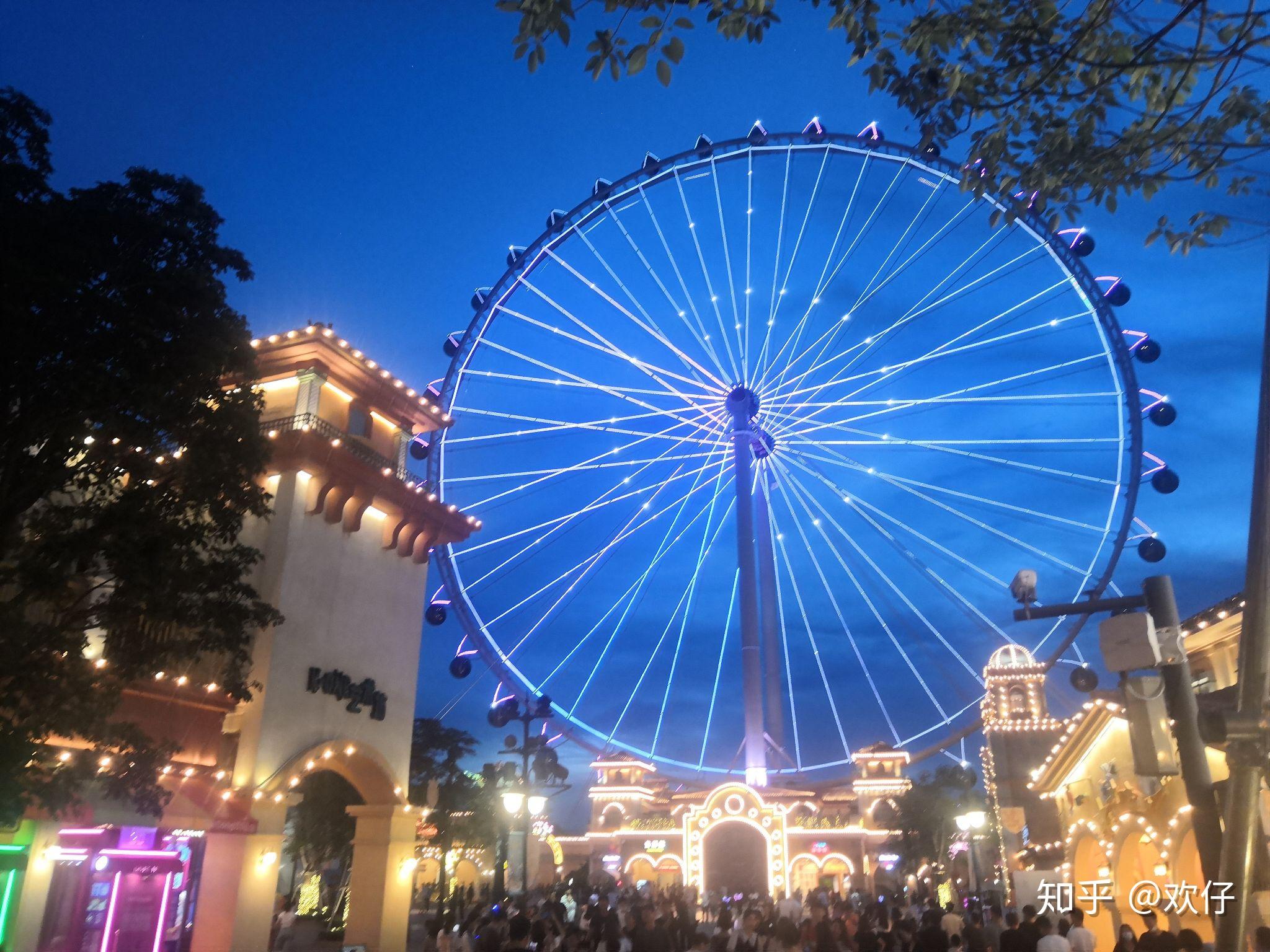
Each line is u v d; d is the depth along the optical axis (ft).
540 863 320.29
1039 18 33.42
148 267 70.69
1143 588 26.55
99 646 94.43
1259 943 42.06
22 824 88.02
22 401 67.10
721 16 32.42
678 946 96.32
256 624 80.07
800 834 294.87
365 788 135.95
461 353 185.16
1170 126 35.12
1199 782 23.59
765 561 203.62
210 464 73.77
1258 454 19.35
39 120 69.92
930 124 37.22
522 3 29.89
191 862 108.27
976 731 204.74
